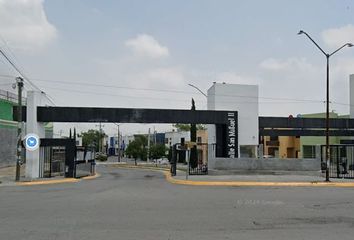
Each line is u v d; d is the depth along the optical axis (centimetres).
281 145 7619
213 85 4278
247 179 2944
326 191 2197
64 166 3881
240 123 4262
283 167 3547
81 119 3612
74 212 1400
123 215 1333
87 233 1046
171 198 1828
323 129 5434
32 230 1086
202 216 1312
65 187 2544
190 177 3144
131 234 1034
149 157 8719
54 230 1086
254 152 4422
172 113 3772
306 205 1577
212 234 1036
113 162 9931
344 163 3422
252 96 4306
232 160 3562
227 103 4250
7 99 5469
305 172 3453
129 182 3025
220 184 2695
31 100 3522
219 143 3984
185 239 977
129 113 3694
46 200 1769
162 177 3828
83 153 4550
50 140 3538
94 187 2519
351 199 1783
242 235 1024
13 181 3127
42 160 3641
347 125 4981
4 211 1430
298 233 1051
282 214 1354
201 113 3831
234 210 1444
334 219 1260
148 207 1523
